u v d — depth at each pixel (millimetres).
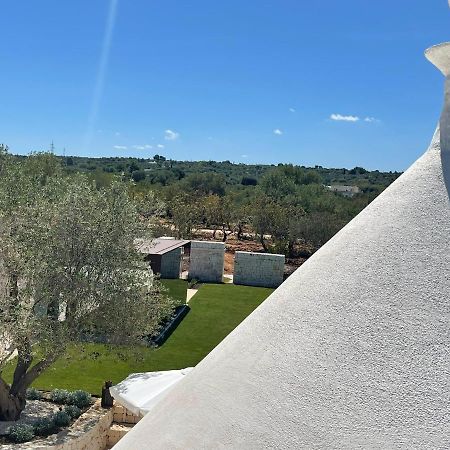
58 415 11328
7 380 13906
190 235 44344
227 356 3486
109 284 11562
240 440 2957
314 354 3113
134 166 95688
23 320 10297
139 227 12492
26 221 11367
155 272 24875
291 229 39781
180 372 8523
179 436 3160
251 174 119938
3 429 10820
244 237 48500
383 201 3701
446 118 3682
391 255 3316
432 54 3693
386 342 3004
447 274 3133
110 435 11891
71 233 11344
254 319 3648
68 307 11367
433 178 3547
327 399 2920
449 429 2664
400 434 2701
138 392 7777
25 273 10609
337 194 63812
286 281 3855
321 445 2781
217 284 29844
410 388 2824
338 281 3369
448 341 2912
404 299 3115
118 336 11961
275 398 3035
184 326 21016
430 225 3348
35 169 19406
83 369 15469
